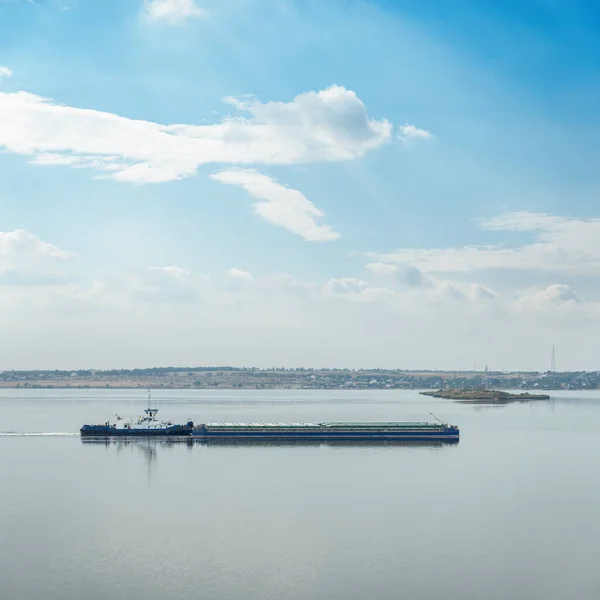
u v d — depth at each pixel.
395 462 178.25
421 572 90.56
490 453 196.62
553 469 167.50
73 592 83.81
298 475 157.25
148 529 109.81
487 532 108.69
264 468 167.75
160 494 136.25
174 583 86.50
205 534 106.94
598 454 195.50
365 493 137.00
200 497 133.25
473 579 88.31
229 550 99.12
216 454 193.62
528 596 83.19
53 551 98.62
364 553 97.94
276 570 90.94
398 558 95.88
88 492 138.50
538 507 125.31
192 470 164.62
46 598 82.06
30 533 107.62
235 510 122.44
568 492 138.62
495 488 142.38
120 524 112.88
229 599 81.69
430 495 135.38
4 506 125.88
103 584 86.19
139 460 181.75
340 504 127.12
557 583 87.25
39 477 155.75
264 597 82.25
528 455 192.88
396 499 131.75
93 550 99.06
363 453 195.75
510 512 121.50
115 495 135.50
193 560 94.69
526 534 107.75
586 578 89.00
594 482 149.50
